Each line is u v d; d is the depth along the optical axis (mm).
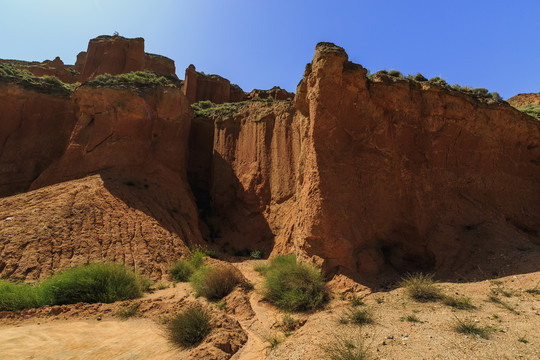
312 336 5930
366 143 11852
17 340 6590
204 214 25016
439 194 11961
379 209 11227
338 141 11625
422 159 12258
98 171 19328
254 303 9164
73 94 23703
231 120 27328
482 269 9125
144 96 22625
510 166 13516
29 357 5766
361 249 10602
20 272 10977
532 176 13844
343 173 11242
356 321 6441
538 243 11789
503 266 8883
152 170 21250
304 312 7914
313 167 11344
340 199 10781
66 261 12133
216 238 22281
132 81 23359
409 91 12547
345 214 10594
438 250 10578
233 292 9719
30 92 23344
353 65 12320
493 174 13055
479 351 4441
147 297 10172
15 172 21406
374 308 7273
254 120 25562
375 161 11719
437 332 5309
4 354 5848
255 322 7629
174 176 22469
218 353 5684
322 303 8258
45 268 11477
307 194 11250
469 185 12500
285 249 16891
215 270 10766
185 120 25281
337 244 9984
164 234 16156
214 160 26781
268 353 5641
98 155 19734
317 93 11734
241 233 22172
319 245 10297
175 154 23469
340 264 9828
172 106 23969
